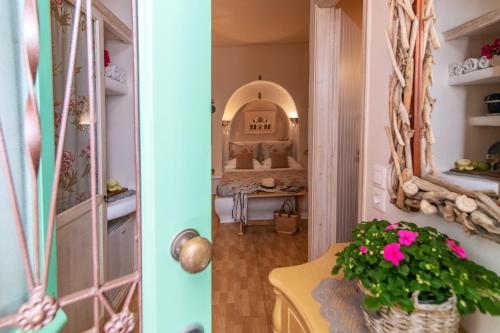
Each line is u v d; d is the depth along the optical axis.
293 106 6.14
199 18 0.51
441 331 0.75
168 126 0.48
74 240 0.87
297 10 3.90
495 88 0.82
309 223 2.62
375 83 1.45
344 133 2.52
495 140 0.82
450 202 0.91
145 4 0.45
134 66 0.47
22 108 0.43
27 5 0.43
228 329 2.13
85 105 0.83
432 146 1.04
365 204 1.58
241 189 4.25
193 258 0.48
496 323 0.84
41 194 0.45
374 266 0.86
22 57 0.42
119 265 0.91
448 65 0.97
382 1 1.37
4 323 0.41
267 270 3.05
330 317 1.00
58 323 0.45
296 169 5.54
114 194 1.37
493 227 0.77
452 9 0.95
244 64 5.72
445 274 0.76
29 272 0.42
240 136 6.52
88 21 0.52
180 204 0.51
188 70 0.50
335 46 2.37
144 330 0.50
